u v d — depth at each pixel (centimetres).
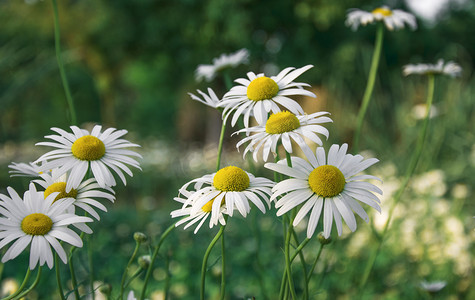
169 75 1427
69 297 234
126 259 415
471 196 553
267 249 436
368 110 702
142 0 1255
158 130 1678
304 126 158
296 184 145
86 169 154
